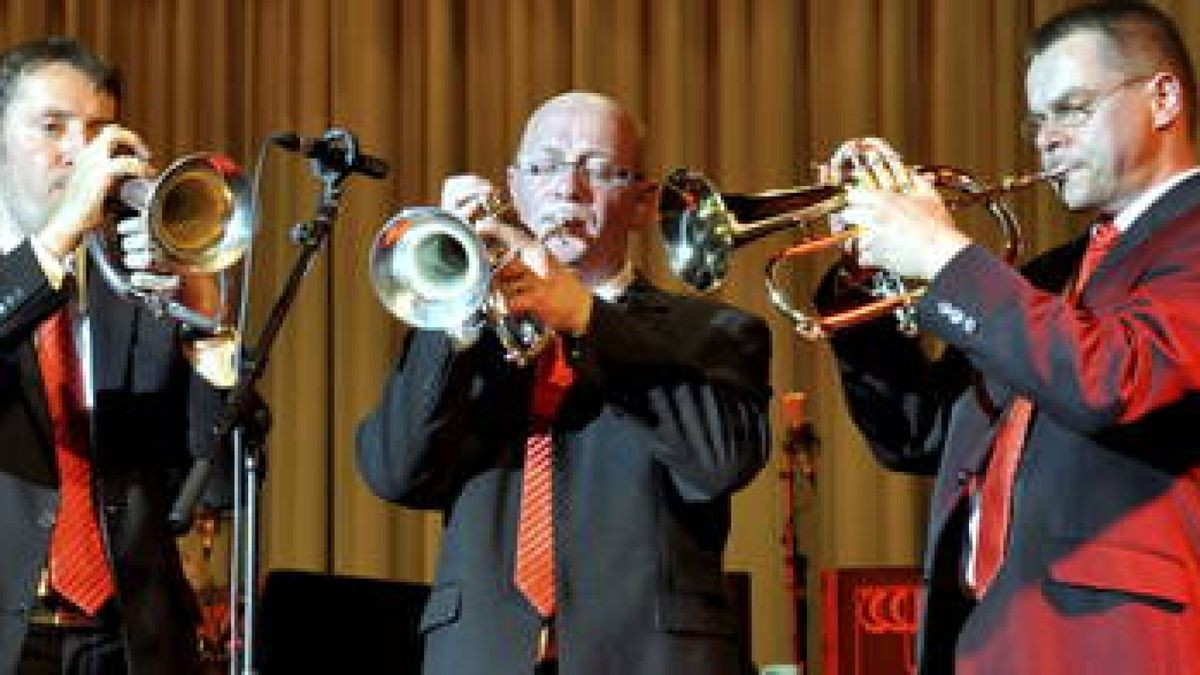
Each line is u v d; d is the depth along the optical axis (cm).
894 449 748
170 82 1448
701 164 1439
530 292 705
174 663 722
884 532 1374
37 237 704
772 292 735
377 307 1413
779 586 1361
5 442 708
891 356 739
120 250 722
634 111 1430
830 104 1432
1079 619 639
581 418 734
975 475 688
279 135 714
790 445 1169
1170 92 700
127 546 721
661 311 771
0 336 698
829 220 741
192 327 746
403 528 1405
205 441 745
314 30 1444
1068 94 700
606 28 1441
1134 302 659
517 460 731
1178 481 651
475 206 714
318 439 1398
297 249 1410
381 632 931
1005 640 647
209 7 1452
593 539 713
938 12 1423
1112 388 634
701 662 705
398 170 1441
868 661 1046
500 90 1444
